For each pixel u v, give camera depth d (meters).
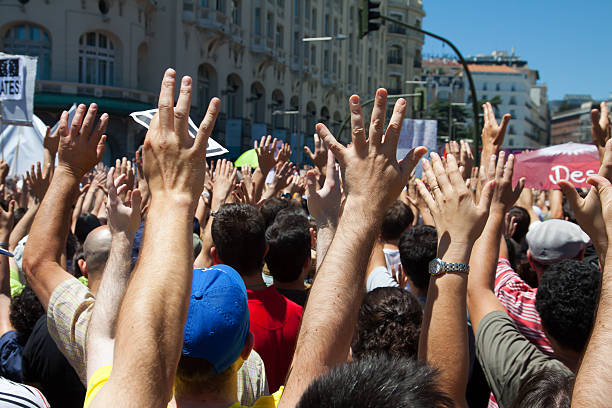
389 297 2.50
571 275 2.29
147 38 28.91
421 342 1.87
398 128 1.73
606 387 1.17
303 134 43.69
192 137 1.50
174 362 1.31
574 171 6.61
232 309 1.72
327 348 1.63
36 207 4.46
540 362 2.16
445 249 1.88
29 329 3.25
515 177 6.89
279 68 39.84
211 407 1.70
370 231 1.71
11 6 24.77
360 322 2.45
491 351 2.24
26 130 8.93
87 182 6.36
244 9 35.28
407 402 1.18
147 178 1.47
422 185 2.00
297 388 1.61
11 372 3.16
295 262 3.42
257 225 2.99
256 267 3.00
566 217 6.51
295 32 42.19
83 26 25.80
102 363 1.85
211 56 32.28
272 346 2.81
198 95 31.78
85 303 2.21
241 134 35.06
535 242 3.31
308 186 2.38
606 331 1.23
